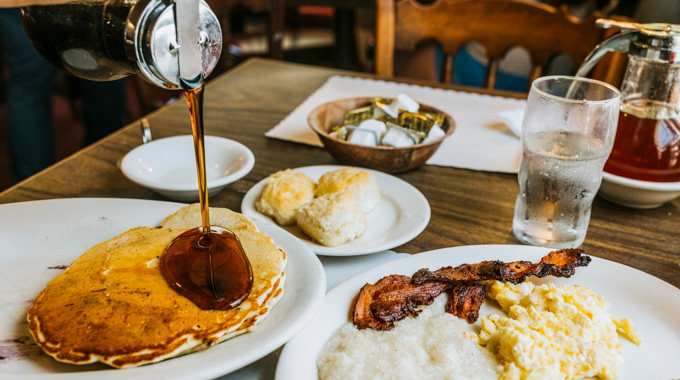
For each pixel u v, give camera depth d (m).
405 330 0.57
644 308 0.63
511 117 1.16
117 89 2.36
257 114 1.22
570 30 1.44
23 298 0.61
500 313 0.63
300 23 3.64
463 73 2.71
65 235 0.71
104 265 0.61
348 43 3.06
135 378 0.46
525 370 0.53
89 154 1.02
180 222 0.70
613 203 0.89
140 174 0.88
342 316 0.59
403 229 0.76
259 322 0.55
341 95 1.34
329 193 0.80
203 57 0.53
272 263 0.61
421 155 0.93
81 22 0.54
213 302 0.55
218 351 0.51
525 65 2.83
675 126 0.79
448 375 0.52
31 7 0.56
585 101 0.70
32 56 1.95
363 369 0.52
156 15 0.48
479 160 1.03
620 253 0.75
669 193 0.82
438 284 0.63
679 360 0.56
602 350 0.55
